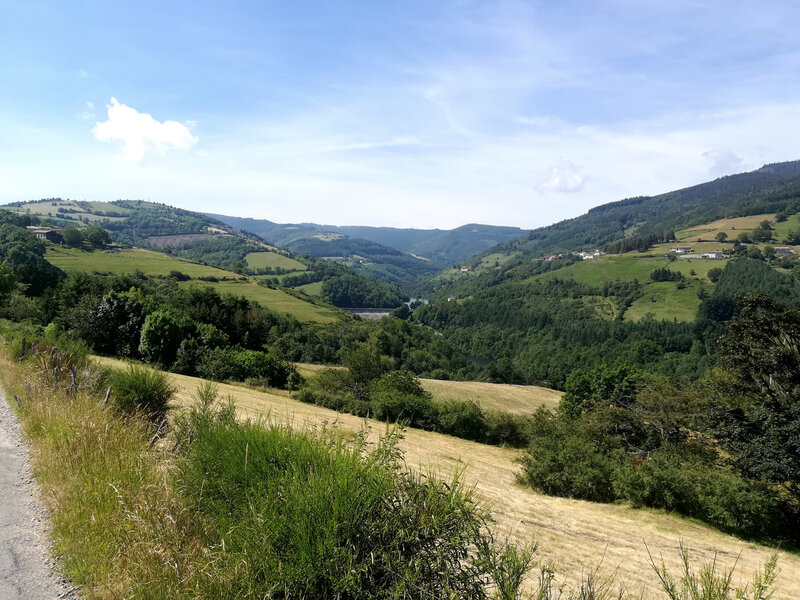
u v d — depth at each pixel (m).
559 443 18.95
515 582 2.89
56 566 3.60
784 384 19.89
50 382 9.48
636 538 12.95
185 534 3.84
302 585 2.88
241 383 32.09
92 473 4.87
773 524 15.12
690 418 21.34
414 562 2.88
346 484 3.09
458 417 28.78
